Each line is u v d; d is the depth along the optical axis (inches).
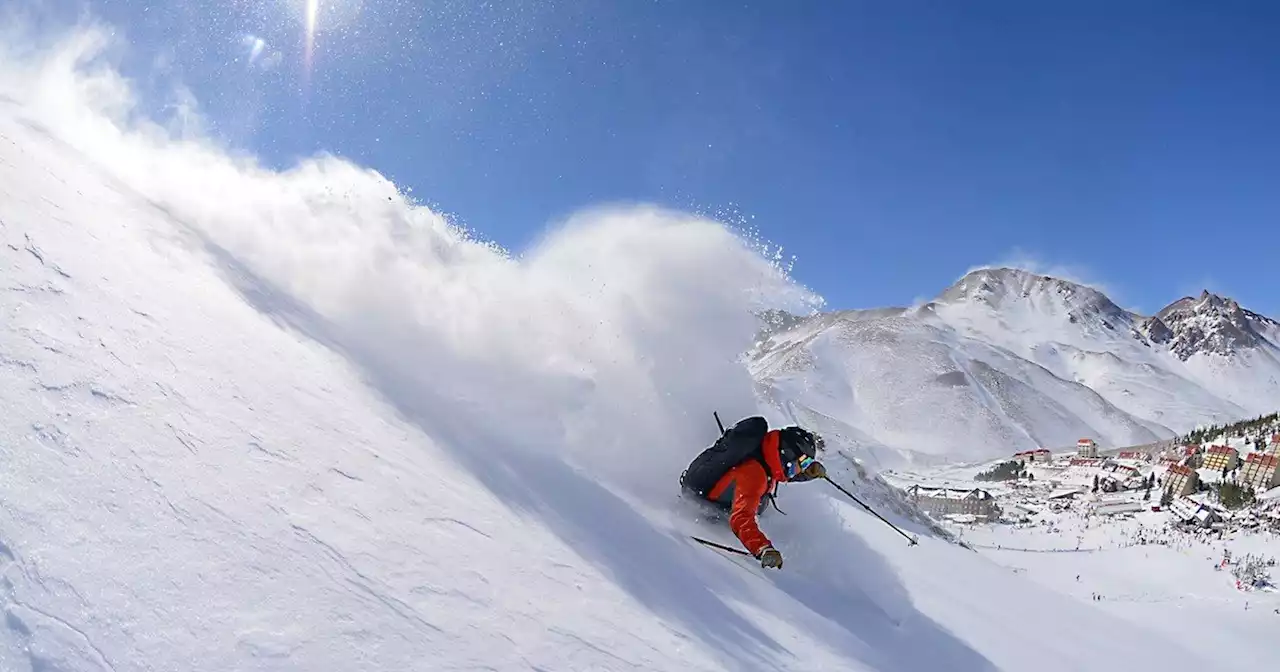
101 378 88.6
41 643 48.6
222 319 137.3
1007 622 223.1
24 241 117.9
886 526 344.5
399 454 117.6
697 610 119.4
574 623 90.0
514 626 82.7
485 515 109.8
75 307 104.7
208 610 60.3
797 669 115.2
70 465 68.7
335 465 100.3
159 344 108.9
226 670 55.4
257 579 67.2
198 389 101.0
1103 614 339.3
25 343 87.7
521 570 97.8
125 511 66.4
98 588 56.1
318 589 70.6
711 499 185.9
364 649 65.5
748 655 110.4
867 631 160.4
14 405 73.7
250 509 78.2
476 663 71.8
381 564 81.4
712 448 189.5
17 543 55.9
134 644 53.1
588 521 138.1
